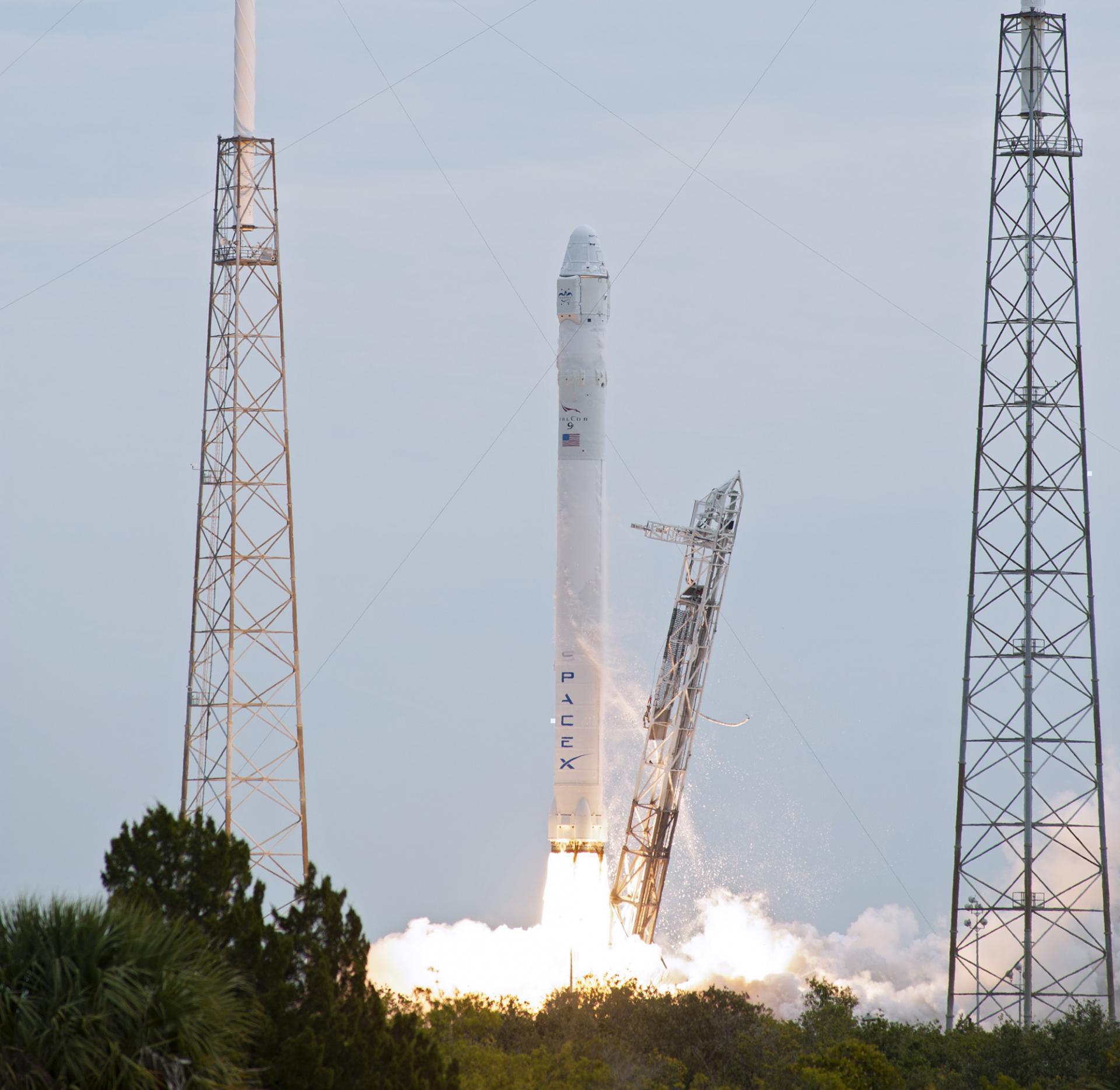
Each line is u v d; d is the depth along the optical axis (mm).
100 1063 128125
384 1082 153125
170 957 135500
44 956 131125
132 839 159750
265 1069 145125
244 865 162625
